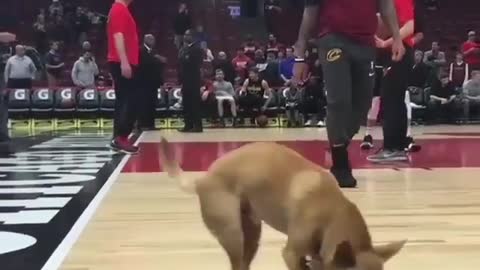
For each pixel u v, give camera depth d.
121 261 3.96
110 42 9.97
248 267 3.51
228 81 19.09
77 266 3.85
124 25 9.78
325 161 8.89
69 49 24.86
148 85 16.05
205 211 3.37
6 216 5.32
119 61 9.91
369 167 8.25
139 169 8.36
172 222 5.05
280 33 26.53
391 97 8.61
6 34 11.16
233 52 26.20
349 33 6.38
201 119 16.56
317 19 6.54
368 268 2.66
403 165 8.45
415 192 6.31
